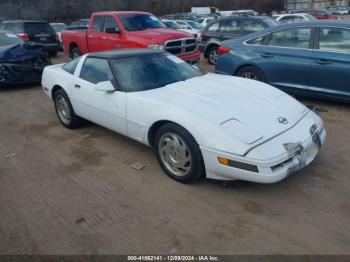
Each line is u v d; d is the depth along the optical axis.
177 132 3.16
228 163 2.85
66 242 2.61
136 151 4.18
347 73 5.06
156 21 9.11
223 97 3.47
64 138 4.73
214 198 3.09
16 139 4.77
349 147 4.08
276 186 3.24
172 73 4.20
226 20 10.00
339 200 2.99
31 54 7.84
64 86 4.77
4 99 7.12
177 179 3.36
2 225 2.85
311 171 3.51
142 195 3.19
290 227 2.66
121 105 3.78
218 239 2.57
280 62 5.75
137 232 2.68
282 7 50.59
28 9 33.16
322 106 5.71
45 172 3.73
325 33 5.32
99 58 4.29
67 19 35.84
